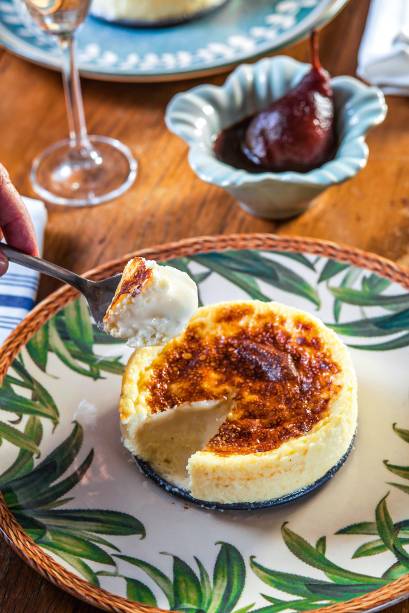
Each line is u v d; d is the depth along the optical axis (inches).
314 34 28.6
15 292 27.0
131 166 31.2
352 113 29.4
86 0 29.0
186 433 23.9
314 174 27.6
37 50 33.1
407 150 31.1
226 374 24.5
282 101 29.2
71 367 24.9
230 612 21.3
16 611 22.1
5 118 32.9
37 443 23.8
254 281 26.2
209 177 27.8
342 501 23.1
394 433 24.1
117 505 23.1
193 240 26.7
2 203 24.9
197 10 34.1
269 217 29.6
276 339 24.9
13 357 24.8
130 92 33.4
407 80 32.3
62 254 28.9
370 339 25.4
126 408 23.8
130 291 22.5
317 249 26.5
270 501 23.2
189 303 22.7
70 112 31.3
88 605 22.1
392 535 22.4
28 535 22.1
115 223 29.7
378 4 34.1
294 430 23.4
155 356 24.8
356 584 21.6
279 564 22.1
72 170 31.2
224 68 32.2
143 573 21.9
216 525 22.8
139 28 34.1
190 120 29.5
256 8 34.5
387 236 29.0
